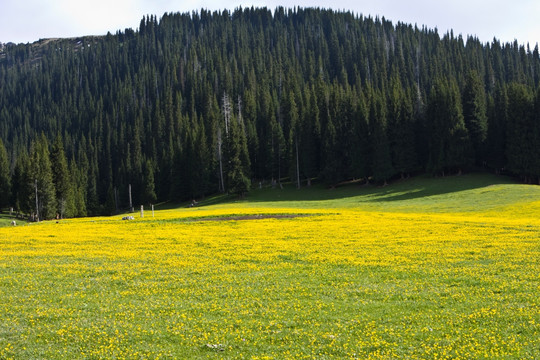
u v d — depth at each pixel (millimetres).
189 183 122375
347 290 20688
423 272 23734
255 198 106438
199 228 46875
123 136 178250
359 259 27594
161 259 29062
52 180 101812
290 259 28516
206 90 184250
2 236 41531
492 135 100875
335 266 25891
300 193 107250
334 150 108625
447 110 98500
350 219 51875
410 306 18188
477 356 13406
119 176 151250
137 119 188375
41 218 96750
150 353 14250
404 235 37875
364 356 13688
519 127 90750
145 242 37094
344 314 17422
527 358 13141
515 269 23625
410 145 103125
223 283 22500
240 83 190250
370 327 15945
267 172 126500
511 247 30125
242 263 27406
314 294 20281
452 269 24234
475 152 100500
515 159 90312
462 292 19828
